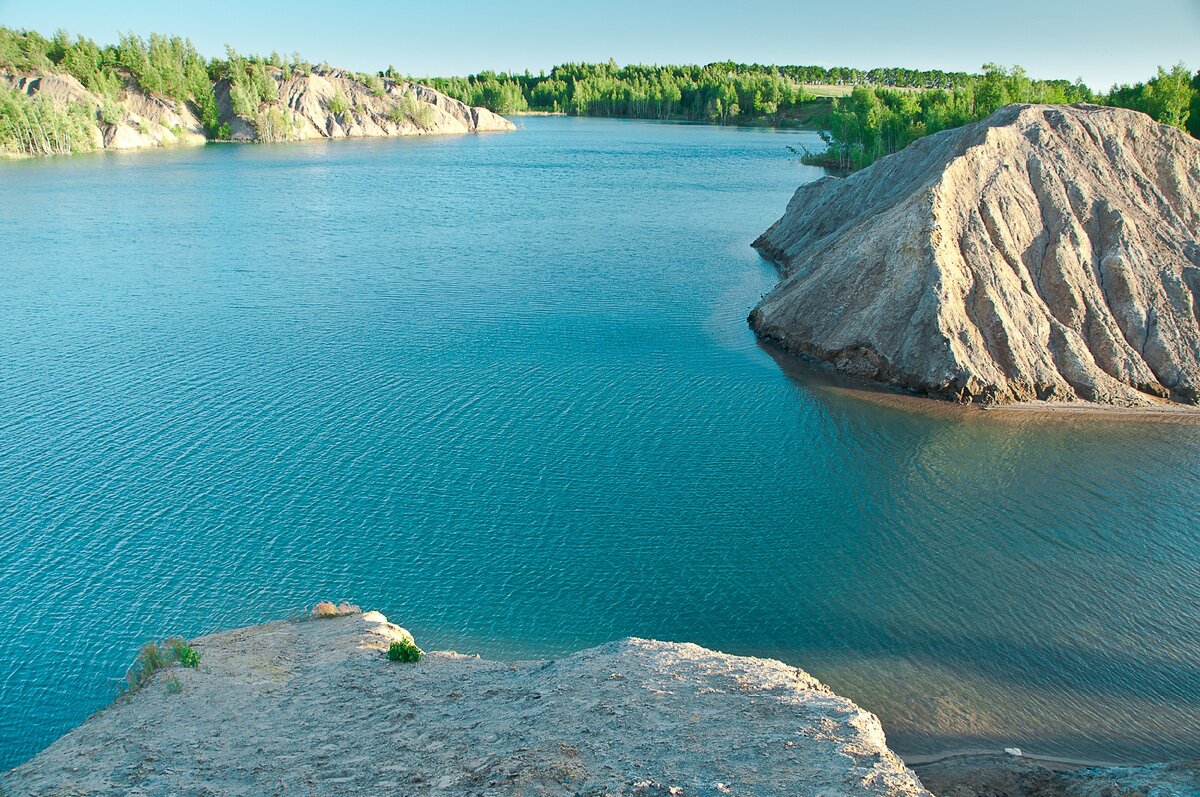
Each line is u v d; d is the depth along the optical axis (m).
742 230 103.50
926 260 55.25
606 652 25.86
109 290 74.56
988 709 26.06
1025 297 55.09
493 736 20.50
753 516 37.47
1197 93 124.81
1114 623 30.03
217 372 54.06
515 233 101.75
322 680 24.80
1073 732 25.02
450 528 36.22
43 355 57.03
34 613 30.39
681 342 61.16
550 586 32.59
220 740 21.31
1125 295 55.16
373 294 73.44
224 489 39.03
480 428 46.03
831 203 85.25
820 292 60.00
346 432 45.28
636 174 160.88
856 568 33.69
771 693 22.48
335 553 34.34
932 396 51.50
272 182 150.75
